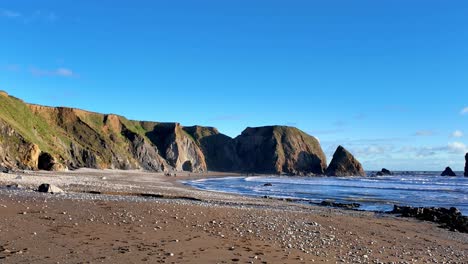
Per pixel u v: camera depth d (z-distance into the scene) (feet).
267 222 73.31
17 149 273.33
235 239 51.21
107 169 441.27
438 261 52.37
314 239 58.90
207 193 174.40
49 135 389.60
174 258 37.65
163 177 391.86
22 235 43.01
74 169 353.31
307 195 210.59
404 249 60.13
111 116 580.71
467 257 58.54
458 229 99.66
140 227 54.34
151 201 101.04
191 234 52.08
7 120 296.10
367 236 70.08
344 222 88.63
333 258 45.19
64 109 490.90
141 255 37.83
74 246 39.70
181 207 85.92
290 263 39.86
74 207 70.64
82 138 475.72
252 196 177.17
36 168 280.72
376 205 163.43
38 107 455.63
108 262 34.35
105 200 89.61
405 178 590.14
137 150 576.61
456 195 231.09
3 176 169.27
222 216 76.02
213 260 38.14
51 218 55.98
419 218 117.29
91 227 51.26
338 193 236.02
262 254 43.09
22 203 70.18
